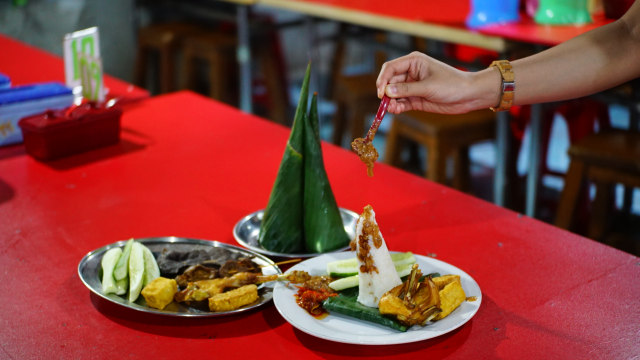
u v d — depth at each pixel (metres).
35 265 1.20
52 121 1.65
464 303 1.01
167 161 1.67
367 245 0.99
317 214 1.21
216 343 0.97
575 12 2.66
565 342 0.96
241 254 1.17
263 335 0.99
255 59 5.08
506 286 1.11
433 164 2.92
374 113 3.54
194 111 2.06
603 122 2.89
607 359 0.92
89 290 1.11
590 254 1.21
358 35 3.47
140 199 1.46
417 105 1.31
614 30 1.29
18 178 1.57
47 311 1.05
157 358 0.94
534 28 2.62
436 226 1.33
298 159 1.20
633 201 3.22
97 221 1.36
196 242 1.22
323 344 0.97
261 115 4.93
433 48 3.67
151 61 5.30
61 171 1.61
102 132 1.74
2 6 4.57
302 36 5.53
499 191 2.73
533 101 1.29
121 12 5.07
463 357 0.93
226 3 4.81
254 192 1.50
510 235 1.29
